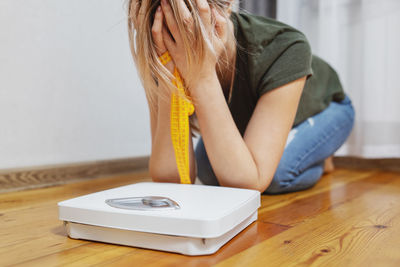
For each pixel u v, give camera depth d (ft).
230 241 1.95
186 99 2.30
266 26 2.91
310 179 3.64
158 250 1.78
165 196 2.07
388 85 5.16
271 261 1.66
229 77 3.06
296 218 2.49
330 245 1.90
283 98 2.66
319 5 5.49
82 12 4.09
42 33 3.72
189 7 2.23
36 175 3.73
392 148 5.20
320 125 3.81
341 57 5.52
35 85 3.70
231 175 2.45
